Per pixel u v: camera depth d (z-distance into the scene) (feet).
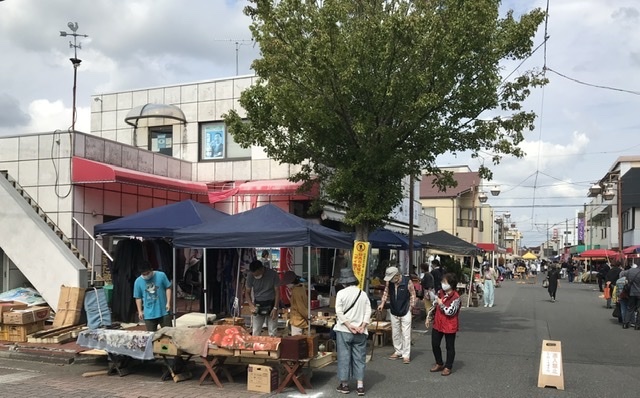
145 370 29.12
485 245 147.74
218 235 31.04
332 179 41.22
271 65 37.58
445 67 35.99
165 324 31.24
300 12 37.58
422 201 165.27
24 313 33.63
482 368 30.91
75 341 33.96
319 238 31.24
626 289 48.93
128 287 38.58
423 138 39.63
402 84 35.45
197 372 28.76
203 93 59.72
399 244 58.70
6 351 32.22
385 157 38.60
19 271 43.88
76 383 26.07
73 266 38.22
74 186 43.19
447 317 29.07
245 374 28.37
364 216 38.40
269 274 31.42
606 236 182.91
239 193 52.29
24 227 39.78
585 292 103.35
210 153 59.41
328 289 58.29
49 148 44.01
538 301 79.97
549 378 26.53
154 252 41.39
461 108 39.17
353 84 35.42
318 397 24.30
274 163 55.36
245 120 55.47
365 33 35.29
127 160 49.03
